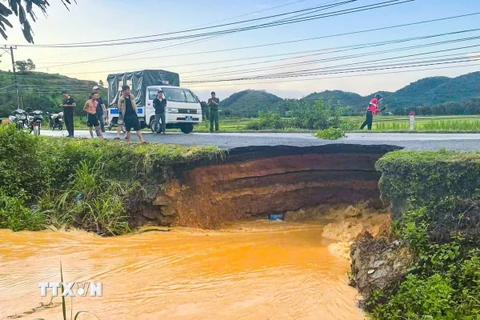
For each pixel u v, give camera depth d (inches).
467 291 231.1
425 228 280.1
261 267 327.3
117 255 359.9
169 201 467.2
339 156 498.0
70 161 536.4
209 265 333.1
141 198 470.9
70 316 239.3
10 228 440.1
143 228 456.8
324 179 508.7
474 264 241.9
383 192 343.3
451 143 477.4
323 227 469.7
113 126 991.6
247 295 272.7
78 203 478.6
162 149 501.4
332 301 264.7
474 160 308.3
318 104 1168.8
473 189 301.4
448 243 266.4
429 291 234.2
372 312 250.1
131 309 250.8
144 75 880.9
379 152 475.2
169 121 819.4
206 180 487.8
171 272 315.6
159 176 478.6
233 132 910.4
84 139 639.8
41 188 512.7
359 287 275.4
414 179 321.7
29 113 1055.0
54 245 390.0
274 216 509.7
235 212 498.0
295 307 256.2
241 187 503.5
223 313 247.3
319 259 347.9
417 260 266.4
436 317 220.2
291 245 399.5
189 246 392.2
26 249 374.3
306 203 514.0
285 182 513.0
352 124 1050.7
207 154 478.0
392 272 267.3
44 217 463.8
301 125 1151.0
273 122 1152.8
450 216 286.2
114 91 972.6
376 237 336.5
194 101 861.2
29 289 279.4
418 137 625.9
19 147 529.7
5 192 492.1
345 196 502.0
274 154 506.9
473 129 795.4
